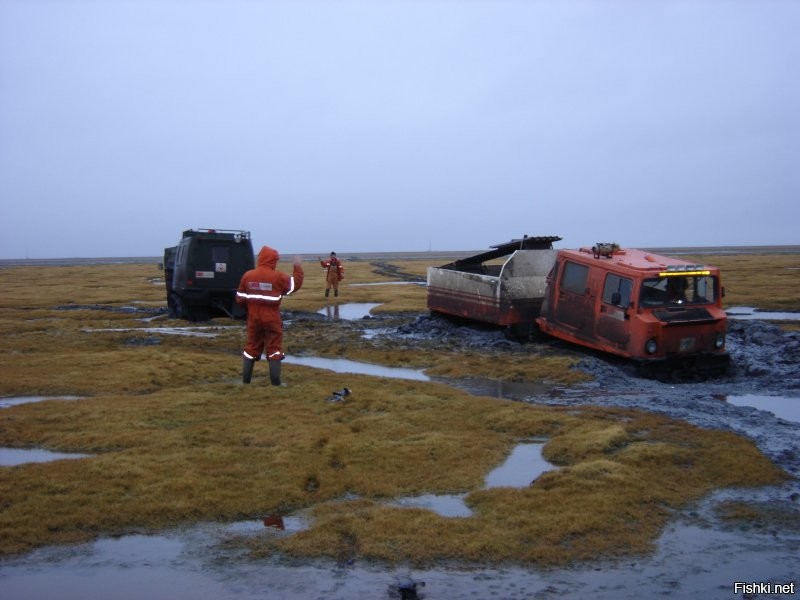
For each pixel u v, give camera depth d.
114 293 45.75
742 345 18.98
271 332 13.80
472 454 9.80
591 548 7.02
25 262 148.50
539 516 7.64
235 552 7.02
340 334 23.50
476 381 15.70
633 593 6.22
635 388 14.65
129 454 9.73
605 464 9.02
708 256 97.50
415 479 8.90
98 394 13.94
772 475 8.93
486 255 23.12
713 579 6.47
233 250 27.64
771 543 7.19
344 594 6.21
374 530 7.31
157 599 6.16
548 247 21.36
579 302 17.59
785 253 115.56
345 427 11.09
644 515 7.76
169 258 30.45
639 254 17.88
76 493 8.30
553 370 16.16
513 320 20.17
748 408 12.40
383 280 58.59
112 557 6.93
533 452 10.12
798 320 25.94
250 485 8.63
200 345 20.92
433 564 6.73
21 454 10.06
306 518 7.84
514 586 6.34
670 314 15.80
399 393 13.70
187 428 11.04
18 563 6.80
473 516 7.72
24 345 20.73
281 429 10.97
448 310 22.86
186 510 7.91
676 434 10.48
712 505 8.12
